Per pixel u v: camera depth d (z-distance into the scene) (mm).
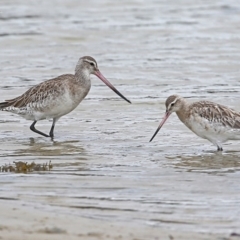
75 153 19188
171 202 14422
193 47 34094
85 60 22000
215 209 13930
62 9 43625
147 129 21891
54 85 21344
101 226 12453
